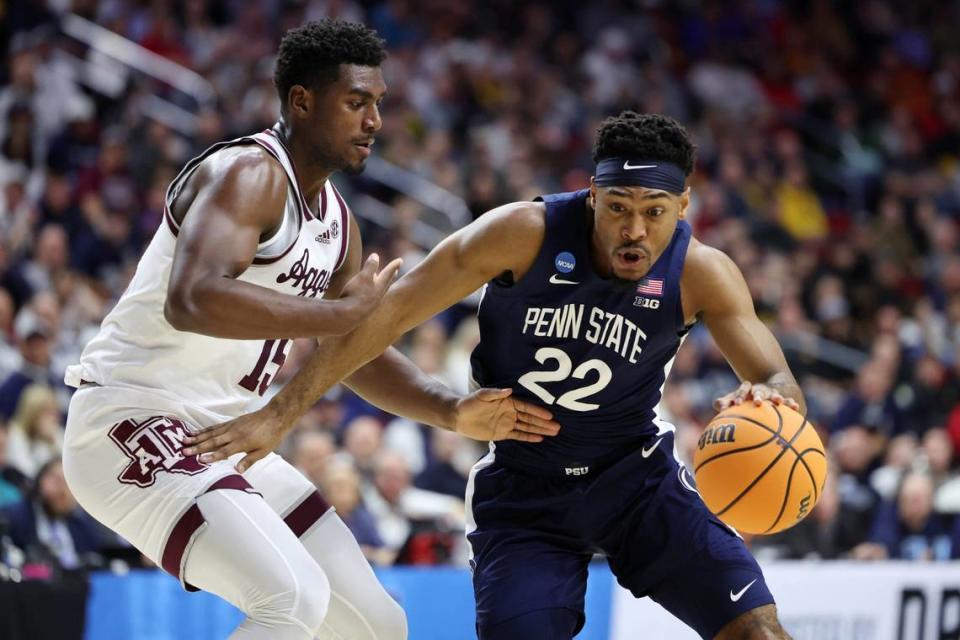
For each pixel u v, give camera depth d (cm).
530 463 624
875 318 1955
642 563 617
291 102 573
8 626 776
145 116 1677
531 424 605
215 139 1672
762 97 2466
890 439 1525
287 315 515
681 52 2538
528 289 590
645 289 584
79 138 1673
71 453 573
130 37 1891
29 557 899
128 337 570
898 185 2275
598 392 601
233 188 536
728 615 596
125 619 821
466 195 1809
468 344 1420
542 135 2080
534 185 1903
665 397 1394
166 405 566
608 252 566
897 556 1199
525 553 613
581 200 588
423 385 631
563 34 2367
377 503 1123
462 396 618
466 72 2111
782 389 580
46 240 1388
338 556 611
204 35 1964
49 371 1210
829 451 1481
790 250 2041
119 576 824
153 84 1825
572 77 2284
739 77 2470
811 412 1614
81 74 1767
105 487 562
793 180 2302
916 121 2627
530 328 595
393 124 1883
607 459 623
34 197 1520
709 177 2219
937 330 1770
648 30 2488
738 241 1891
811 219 2277
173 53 1897
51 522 955
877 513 1221
